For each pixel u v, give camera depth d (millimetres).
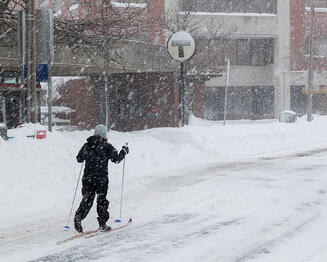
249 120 99375
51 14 31328
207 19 94438
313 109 106938
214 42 97625
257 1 101125
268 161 35625
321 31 105562
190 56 45500
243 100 103750
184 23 80562
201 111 83500
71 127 80875
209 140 42469
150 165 33469
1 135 28297
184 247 14508
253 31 99938
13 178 23906
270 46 104062
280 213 18906
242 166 33125
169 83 73000
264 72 103375
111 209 20641
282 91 102625
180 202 21625
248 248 14219
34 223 18453
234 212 19328
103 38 44844
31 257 13953
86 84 83062
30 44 31734
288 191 23469
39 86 53188
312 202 20859
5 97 51688
